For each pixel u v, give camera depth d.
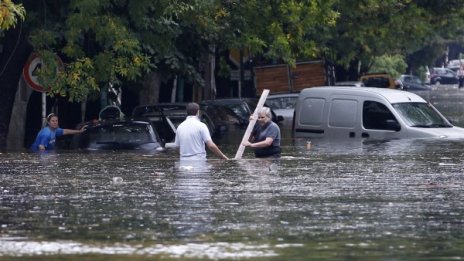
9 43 55.38
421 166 41.25
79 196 30.78
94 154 48.81
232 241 22.75
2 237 23.36
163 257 20.91
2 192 31.94
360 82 131.50
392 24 107.38
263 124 46.12
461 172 38.62
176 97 99.38
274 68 112.81
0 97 56.03
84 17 52.78
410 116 56.06
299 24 75.00
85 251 21.58
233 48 72.31
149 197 30.45
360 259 20.70
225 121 76.94
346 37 108.56
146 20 55.91
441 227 24.66
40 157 46.97
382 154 47.44
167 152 50.16
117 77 63.19
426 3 108.56
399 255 21.14
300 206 28.41
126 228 24.56
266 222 25.44
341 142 54.91
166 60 65.38
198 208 27.98
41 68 54.38
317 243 22.52
